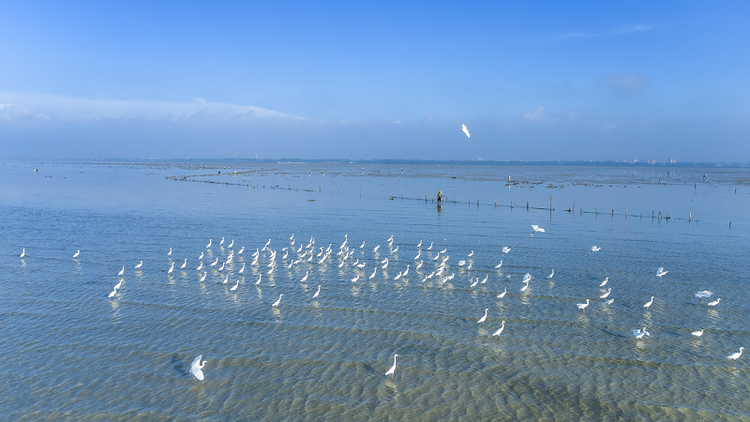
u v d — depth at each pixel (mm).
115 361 31734
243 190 165500
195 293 45406
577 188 181750
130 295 44500
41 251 61594
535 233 78938
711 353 33250
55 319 38438
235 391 28391
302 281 49594
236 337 35438
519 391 28641
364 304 42656
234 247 66812
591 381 29703
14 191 150250
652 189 176375
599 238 74188
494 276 52062
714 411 26625
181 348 33656
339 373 30453
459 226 86750
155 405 26906
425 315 40031
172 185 187125
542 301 43750
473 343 34719
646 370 31016
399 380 29703
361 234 78250
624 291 46594
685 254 62219
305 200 133000
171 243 68500
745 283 48906
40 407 26609
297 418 25906
